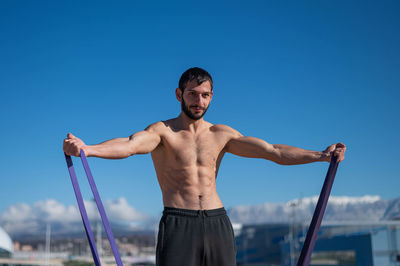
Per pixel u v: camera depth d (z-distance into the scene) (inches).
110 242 121.2
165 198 146.9
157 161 151.6
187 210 141.0
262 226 3629.4
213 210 143.7
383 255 1628.9
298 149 149.8
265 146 152.6
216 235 141.6
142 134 142.4
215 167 153.6
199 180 146.3
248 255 3558.1
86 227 126.9
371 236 1646.2
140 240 5290.4
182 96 150.2
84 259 3550.7
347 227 1823.3
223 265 141.0
